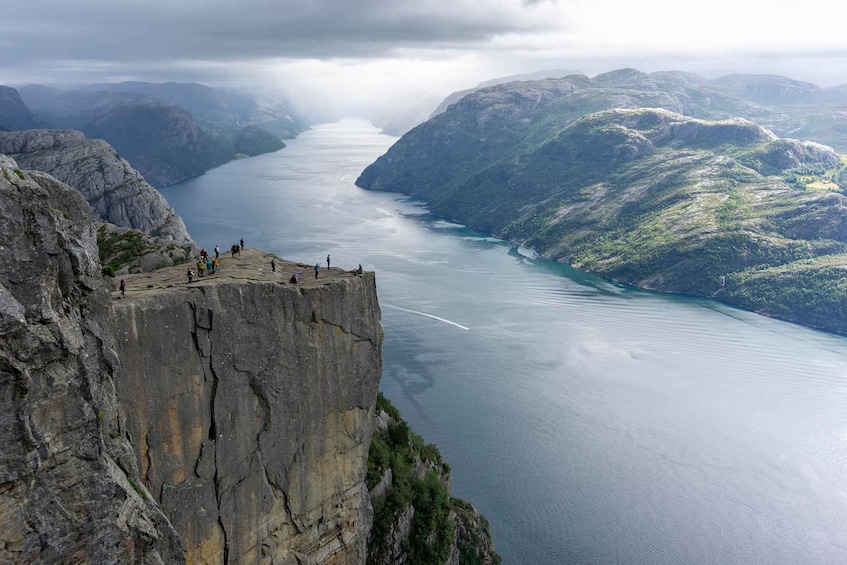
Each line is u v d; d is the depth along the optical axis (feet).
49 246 88.33
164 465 120.78
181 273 147.64
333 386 149.07
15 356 81.05
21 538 82.69
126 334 111.86
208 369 125.49
